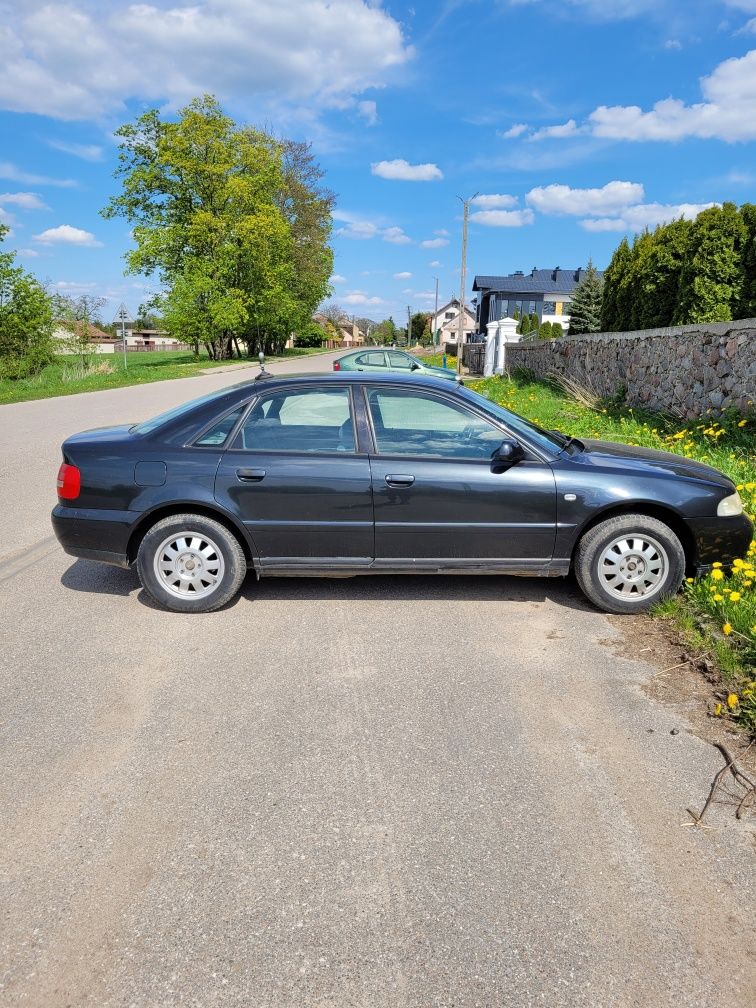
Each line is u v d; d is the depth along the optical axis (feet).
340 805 8.66
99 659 12.76
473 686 11.66
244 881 7.44
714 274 34.91
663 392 35.09
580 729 10.36
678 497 14.32
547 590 16.16
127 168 159.43
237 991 6.16
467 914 6.98
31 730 10.40
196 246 156.15
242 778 9.22
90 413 54.54
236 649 13.14
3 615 14.94
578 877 7.48
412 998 6.08
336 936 6.73
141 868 7.63
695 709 10.90
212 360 175.22
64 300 103.19
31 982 6.26
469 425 14.87
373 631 13.91
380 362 63.46
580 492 14.42
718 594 13.70
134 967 6.42
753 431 26.50
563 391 48.73
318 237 216.13
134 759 9.65
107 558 14.96
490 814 8.49
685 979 6.26
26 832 8.21
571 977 6.28
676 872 7.56
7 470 31.65
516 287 256.52
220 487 14.48
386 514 14.53
